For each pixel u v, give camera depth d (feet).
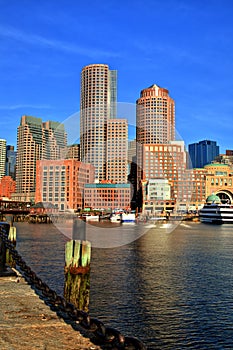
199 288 87.30
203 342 54.90
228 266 119.55
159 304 73.41
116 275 100.83
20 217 550.77
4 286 38.68
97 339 21.44
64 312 26.48
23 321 27.04
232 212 501.97
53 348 22.08
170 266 117.80
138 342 19.20
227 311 69.51
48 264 115.24
